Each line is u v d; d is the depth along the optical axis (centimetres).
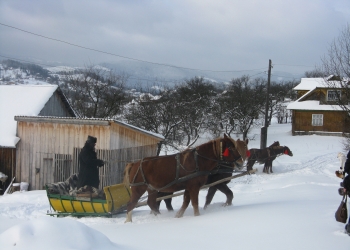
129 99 4131
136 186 1106
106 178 1850
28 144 2102
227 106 4684
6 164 2122
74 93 3894
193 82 5697
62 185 1231
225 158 1095
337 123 5100
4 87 2669
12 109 2412
